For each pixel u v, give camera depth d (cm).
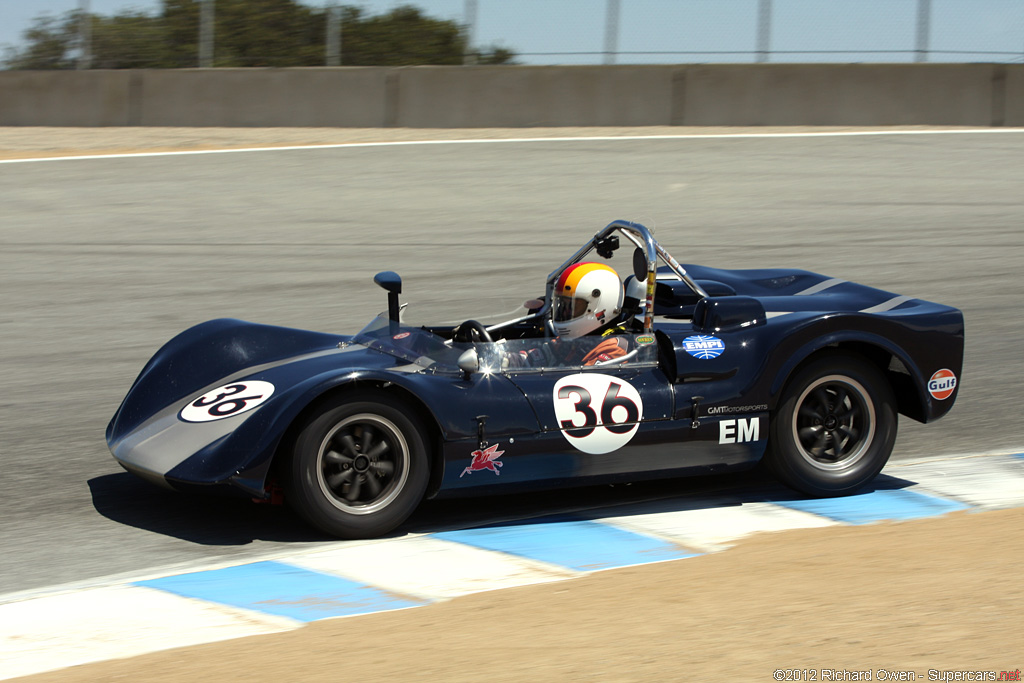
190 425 858
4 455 1068
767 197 2480
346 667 566
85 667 600
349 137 3347
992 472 1027
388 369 888
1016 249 2025
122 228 2269
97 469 1027
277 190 2617
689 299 1052
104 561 799
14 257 2033
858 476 946
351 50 3772
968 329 1559
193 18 3781
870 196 2475
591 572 761
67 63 3788
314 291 1802
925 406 960
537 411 873
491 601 688
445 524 885
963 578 679
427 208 2425
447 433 841
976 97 3384
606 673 542
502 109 3488
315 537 845
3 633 664
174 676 566
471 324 949
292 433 809
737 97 3422
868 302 1027
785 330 923
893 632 586
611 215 2341
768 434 927
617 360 923
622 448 897
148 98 3606
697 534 853
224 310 1695
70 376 1370
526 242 2123
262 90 3566
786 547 784
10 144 3303
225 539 844
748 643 578
